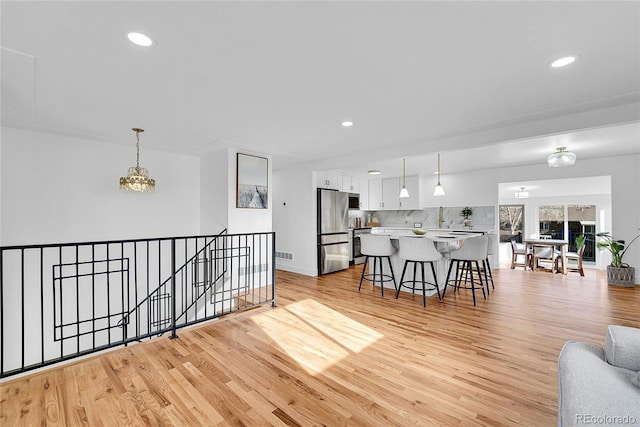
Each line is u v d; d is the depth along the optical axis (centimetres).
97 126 338
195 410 177
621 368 131
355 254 714
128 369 223
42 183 363
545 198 839
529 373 219
